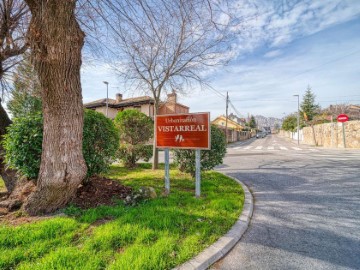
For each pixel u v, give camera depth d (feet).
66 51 11.19
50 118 11.57
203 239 9.75
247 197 16.53
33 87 24.56
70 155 11.84
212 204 14.21
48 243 8.93
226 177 24.34
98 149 16.12
